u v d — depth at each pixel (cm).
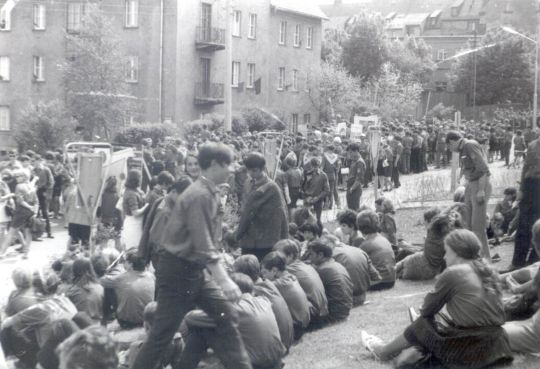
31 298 796
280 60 5778
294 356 773
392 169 2805
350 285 935
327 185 1855
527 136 3331
